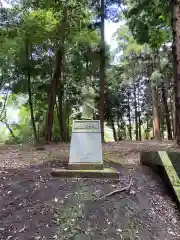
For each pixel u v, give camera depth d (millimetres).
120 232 2709
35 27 9828
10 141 13117
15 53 11203
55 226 2744
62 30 10266
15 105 15695
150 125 21484
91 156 4285
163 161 4160
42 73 11586
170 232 2801
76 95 14250
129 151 6504
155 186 3842
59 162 4996
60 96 12828
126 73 16672
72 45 11750
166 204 3373
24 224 2768
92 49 10992
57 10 9555
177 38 5840
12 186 3637
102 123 9789
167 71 14000
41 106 13984
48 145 8891
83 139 4445
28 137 13445
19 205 3131
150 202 3383
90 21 10117
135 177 4082
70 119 15273
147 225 2887
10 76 12484
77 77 13609
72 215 2953
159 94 17203
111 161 5137
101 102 9852
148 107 19781
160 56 13961
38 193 3428
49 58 11836
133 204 3275
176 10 5957
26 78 11781
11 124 16125
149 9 7656
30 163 4984
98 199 3293
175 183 3639
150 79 14305
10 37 9742
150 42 9031
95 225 2801
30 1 9164
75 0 9336
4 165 4801
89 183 3723
